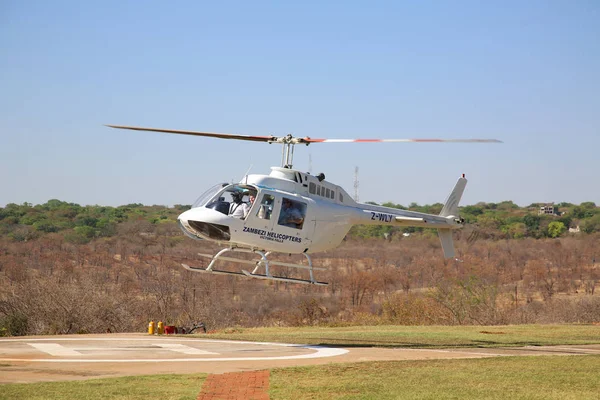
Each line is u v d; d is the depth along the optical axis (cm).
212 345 2111
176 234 8631
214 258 2097
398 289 7081
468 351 1992
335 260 8150
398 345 2189
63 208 10631
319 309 5300
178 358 1772
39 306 3684
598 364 1684
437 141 2106
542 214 11688
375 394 1316
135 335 2531
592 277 7900
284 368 1573
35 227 9394
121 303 4012
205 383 1394
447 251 2814
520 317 4456
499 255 9031
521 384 1428
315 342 2242
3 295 4181
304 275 6931
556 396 1321
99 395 1260
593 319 4488
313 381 1436
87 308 3753
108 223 9356
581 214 11944
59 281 4069
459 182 2809
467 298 4500
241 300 5647
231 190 2103
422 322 4425
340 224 2322
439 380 1458
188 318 4397
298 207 2159
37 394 1255
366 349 2025
